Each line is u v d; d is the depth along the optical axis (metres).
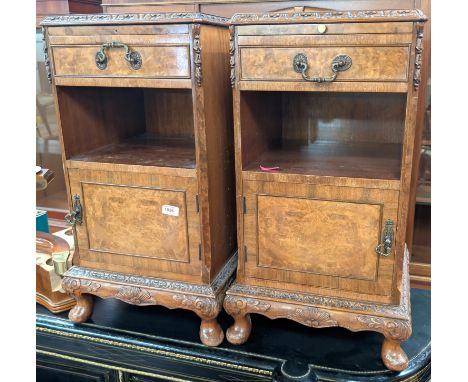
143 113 1.55
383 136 1.39
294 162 1.17
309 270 1.11
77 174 1.19
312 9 1.36
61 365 1.33
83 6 1.84
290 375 1.09
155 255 1.19
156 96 1.52
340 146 1.36
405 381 1.10
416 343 1.22
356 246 1.05
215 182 1.15
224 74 1.16
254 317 1.33
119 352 1.24
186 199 1.12
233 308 1.15
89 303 1.31
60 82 1.12
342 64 0.94
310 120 1.43
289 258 1.11
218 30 1.10
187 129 1.51
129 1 1.51
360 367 1.12
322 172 1.07
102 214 1.20
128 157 1.22
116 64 1.06
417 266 1.63
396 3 1.31
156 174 1.12
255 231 1.12
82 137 1.25
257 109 1.18
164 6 1.49
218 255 1.22
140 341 1.23
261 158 1.22
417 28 0.89
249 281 1.16
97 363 1.28
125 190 1.16
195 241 1.14
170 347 1.20
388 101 1.36
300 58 0.96
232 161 1.26
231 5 1.43
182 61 1.01
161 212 1.15
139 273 1.22
